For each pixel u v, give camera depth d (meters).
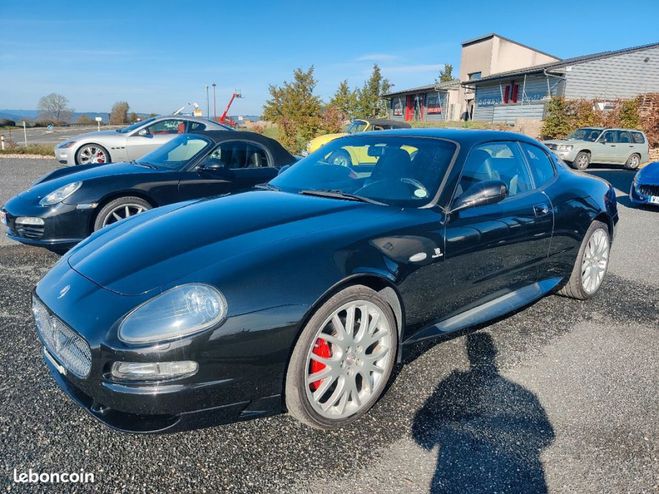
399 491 1.99
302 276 2.18
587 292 4.13
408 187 3.02
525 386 2.80
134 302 2.03
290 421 2.45
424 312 2.76
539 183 3.72
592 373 2.96
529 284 3.62
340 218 2.65
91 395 2.07
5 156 16.09
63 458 2.14
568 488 2.02
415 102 42.88
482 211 3.08
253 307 2.05
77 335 2.06
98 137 11.27
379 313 2.47
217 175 5.44
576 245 3.90
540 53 37.28
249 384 2.08
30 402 2.53
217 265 2.14
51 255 5.14
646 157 17.80
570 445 2.29
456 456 2.21
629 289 4.50
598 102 23.20
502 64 36.59
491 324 3.65
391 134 3.58
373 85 35.38
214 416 2.07
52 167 13.17
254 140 5.89
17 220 4.67
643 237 6.59
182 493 1.96
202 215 2.75
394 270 2.49
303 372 2.20
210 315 1.98
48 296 2.29
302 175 3.52
